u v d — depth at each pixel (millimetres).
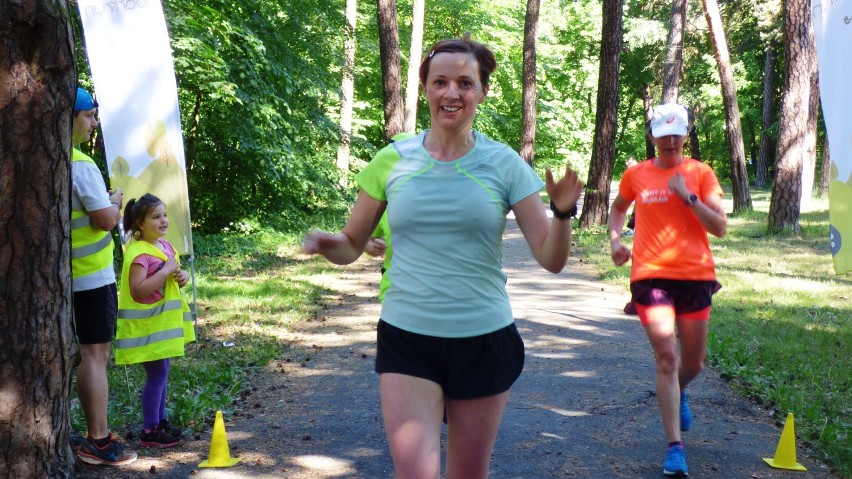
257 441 5539
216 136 18859
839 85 5910
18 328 4324
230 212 19625
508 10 36625
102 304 4926
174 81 7141
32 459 4395
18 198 4293
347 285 12734
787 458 5090
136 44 7035
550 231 3018
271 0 18375
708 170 5062
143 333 5223
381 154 3334
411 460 3064
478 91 3221
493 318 3182
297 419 6020
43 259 4375
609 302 11039
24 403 4355
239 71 16938
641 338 8781
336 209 23031
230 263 14984
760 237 19031
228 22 15703
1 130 4250
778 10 32344
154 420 5375
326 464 5117
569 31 44250
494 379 3186
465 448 3256
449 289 3145
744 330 8961
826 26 5965
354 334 9016
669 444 4930
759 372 7215
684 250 4977
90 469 4914
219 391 6652
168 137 7121
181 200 7195
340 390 6781
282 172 18828
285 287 12055
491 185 3164
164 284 5320
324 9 20234
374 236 4766
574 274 13758
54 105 4352
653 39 35469
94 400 4945
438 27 32906
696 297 4996
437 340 3145
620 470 5016
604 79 21625
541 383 6977
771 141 50594
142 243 5297
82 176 4848
